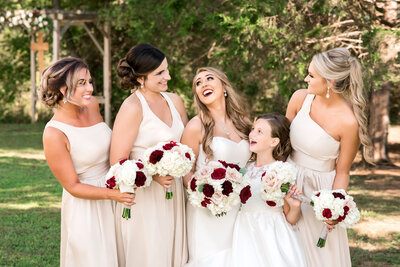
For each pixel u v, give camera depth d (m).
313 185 3.51
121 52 17.30
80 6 17.80
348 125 3.35
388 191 8.48
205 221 3.49
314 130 3.41
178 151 3.18
